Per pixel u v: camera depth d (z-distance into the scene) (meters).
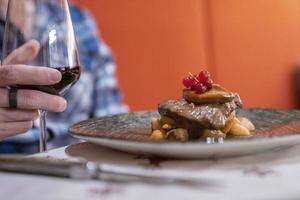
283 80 2.35
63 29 0.64
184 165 0.51
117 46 1.92
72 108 1.46
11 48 0.65
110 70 1.65
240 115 0.72
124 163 0.52
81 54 1.56
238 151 0.51
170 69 2.04
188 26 2.07
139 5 1.97
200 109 0.60
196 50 2.09
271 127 0.64
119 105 1.61
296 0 2.40
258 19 2.27
